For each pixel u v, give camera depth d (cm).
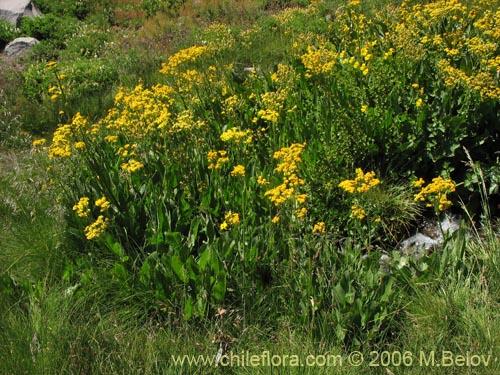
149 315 416
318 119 550
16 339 371
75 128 528
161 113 530
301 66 650
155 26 1414
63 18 1495
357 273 385
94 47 1302
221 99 656
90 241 465
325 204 469
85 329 379
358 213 413
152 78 977
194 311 399
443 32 660
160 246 444
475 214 492
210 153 493
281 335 377
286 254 414
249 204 466
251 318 393
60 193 530
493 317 364
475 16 661
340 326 364
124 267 414
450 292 376
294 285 384
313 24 1046
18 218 555
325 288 379
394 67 567
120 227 466
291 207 429
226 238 422
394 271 395
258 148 535
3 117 923
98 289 418
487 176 492
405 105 529
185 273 398
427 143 502
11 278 436
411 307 378
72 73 1059
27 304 408
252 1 1428
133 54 1163
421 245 470
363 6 1033
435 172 517
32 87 1038
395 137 510
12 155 742
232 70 786
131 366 358
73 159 557
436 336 360
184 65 876
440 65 514
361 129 506
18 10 1463
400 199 492
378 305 367
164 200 471
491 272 395
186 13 1481
